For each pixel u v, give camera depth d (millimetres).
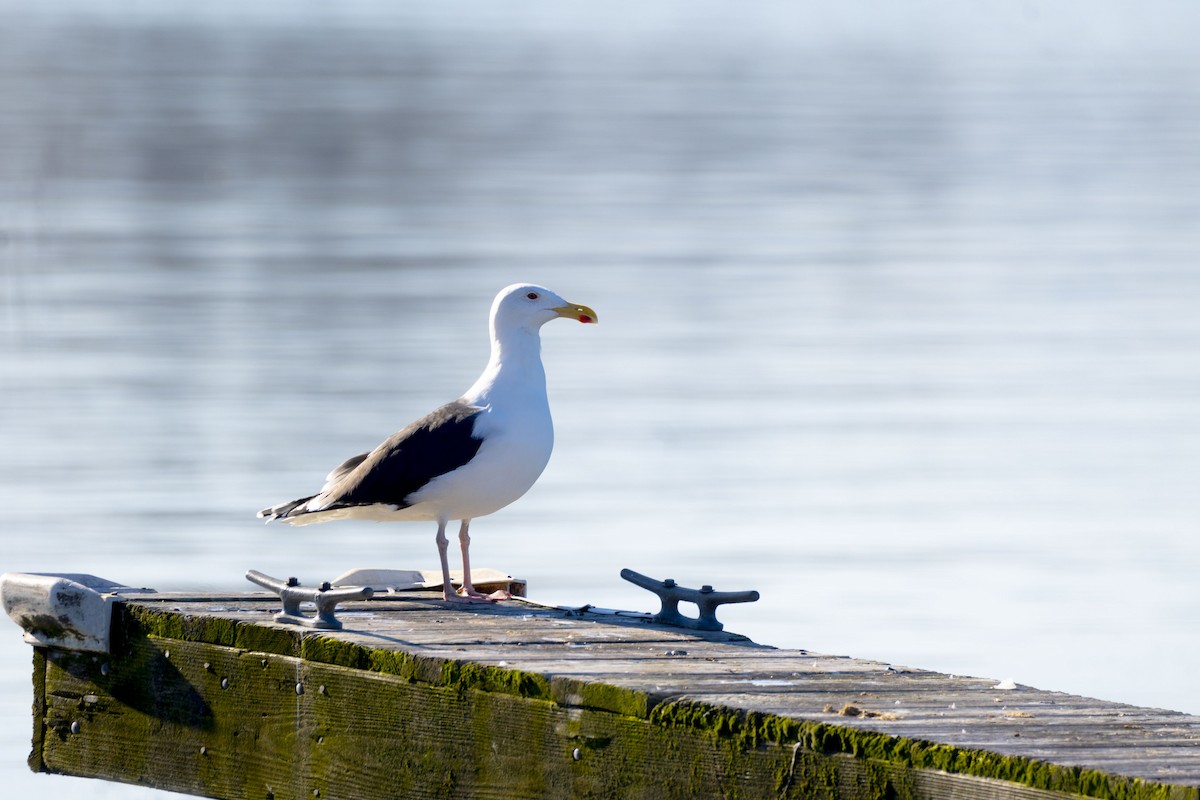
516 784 7492
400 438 9820
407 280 31188
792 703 7051
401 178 45406
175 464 19047
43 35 92625
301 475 18859
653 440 21250
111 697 8820
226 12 124375
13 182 42344
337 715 8023
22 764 10930
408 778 7805
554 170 47938
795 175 47875
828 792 6668
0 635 13617
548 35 115938
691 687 7289
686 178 46906
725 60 94562
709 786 6961
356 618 8828
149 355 24531
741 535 17672
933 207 42406
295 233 36406
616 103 67500
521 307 10062
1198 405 23906
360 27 114062
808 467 20328
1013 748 6402
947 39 119750
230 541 16578
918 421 22672
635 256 34812
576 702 7324
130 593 9250
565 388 23906
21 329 26312
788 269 33844
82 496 17859
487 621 8844
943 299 31000
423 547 16797
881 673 7703
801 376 24984
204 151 49531
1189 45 111812
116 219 37500
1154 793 5965
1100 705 7164
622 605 15383
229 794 8406
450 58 89438
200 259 32938
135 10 120938
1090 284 32656
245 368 23875
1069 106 68438
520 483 9953
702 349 26531
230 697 8391
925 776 6457
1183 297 31484
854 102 69562
